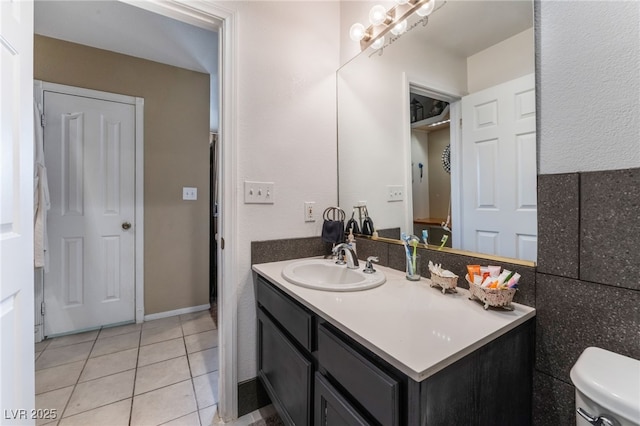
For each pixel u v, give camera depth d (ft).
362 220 5.36
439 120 4.03
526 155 3.00
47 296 7.18
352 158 5.52
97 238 7.71
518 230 3.07
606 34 2.43
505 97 3.20
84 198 7.54
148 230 8.36
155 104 8.38
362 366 2.32
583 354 2.34
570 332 2.62
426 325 2.52
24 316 2.83
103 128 7.72
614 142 2.39
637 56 2.27
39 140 6.45
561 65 2.71
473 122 3.57
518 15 3.07
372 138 5.11
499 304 2.81
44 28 6.77
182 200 8.84
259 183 4.87
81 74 7.43
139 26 6.74
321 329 2.92
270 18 4.98
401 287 3.61
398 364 1.97
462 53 3.69
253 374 4.85
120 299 8.02
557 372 2.70
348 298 3.20
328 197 5.68
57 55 7.16
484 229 3.45
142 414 4.69
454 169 3.83
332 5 5.76
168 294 8.68
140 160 8.17
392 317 2.69
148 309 8.39
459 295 3.29
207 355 6.51
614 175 2.38
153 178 8.39
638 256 2.26
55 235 7.23
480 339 2.27
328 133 5.69
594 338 2.48
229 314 4.62
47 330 7.18
